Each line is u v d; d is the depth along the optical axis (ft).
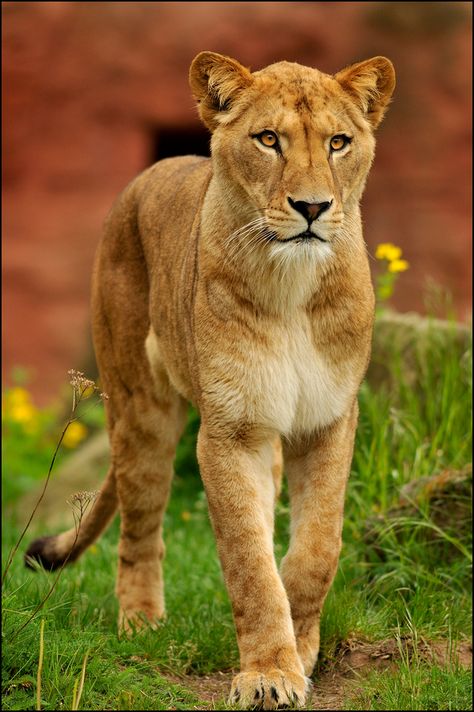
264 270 25.62
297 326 26.07
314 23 84.79
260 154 25.61
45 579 32.04
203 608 31.78
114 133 86.58
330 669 27.45
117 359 32.37
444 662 27.25
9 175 87.71
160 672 26.48
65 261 87.71
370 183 87.61
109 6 85.66
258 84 26.14
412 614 29.73
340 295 26.20
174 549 38.86
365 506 35.94
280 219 25.00
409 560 32.19
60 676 23.22
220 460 25.82
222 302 25.81
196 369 26.53
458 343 41.78
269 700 23.80
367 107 27.30
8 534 44.88
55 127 87.10
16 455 64.69
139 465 31.73
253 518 25.44
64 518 49.47
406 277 86.33
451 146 87.20
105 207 87.20
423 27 86.43
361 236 27.14
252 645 24.63
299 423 26.66
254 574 24.91
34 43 86.17
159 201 31.63
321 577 26.09
